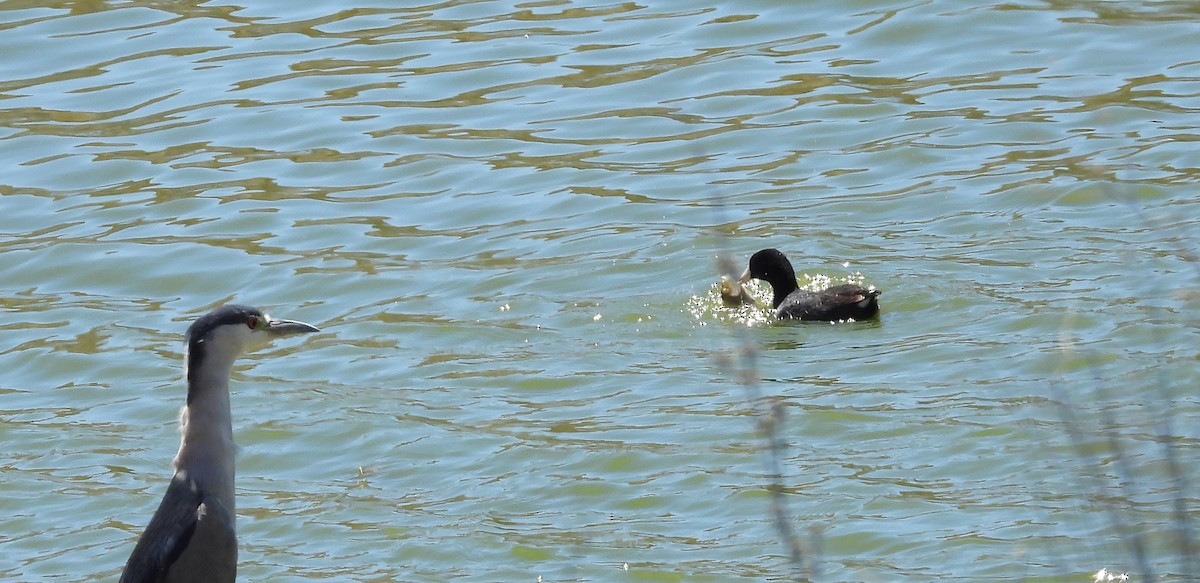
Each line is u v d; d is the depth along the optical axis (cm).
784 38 2728
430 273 2034
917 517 1364
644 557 1340
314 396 1709
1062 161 2195
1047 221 2033
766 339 1786
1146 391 1532
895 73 2572
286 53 2762
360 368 1780
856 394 1614
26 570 1389
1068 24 2678
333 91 2612
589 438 1570
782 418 1139
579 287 1973
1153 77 2461
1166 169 2130
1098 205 2061
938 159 2255
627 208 2183
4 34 2850
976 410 1548
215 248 2139
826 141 2355
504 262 2052
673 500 1438
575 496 1459
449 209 2220
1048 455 1440
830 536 1345
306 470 1562
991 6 2756
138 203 2284
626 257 2036
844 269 1964
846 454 1494
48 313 1988
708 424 1579
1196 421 1464
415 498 1484
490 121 2488
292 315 1950
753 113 2464
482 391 1702
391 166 2361
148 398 1747
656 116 2477
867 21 2752
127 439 1652
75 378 1808
